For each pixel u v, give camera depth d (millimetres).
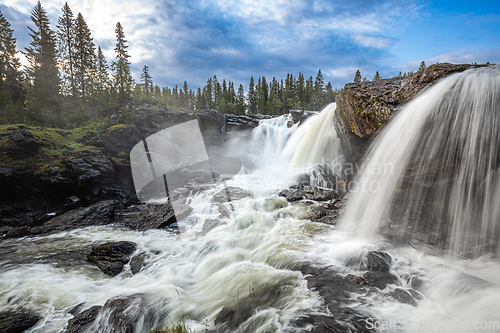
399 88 9992
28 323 5340
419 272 5809
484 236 6418
